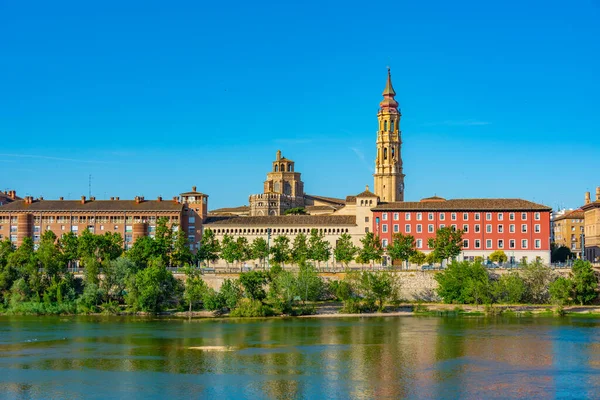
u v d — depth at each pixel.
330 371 138.38
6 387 128.38
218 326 189.75
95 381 132.00
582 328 183.88
